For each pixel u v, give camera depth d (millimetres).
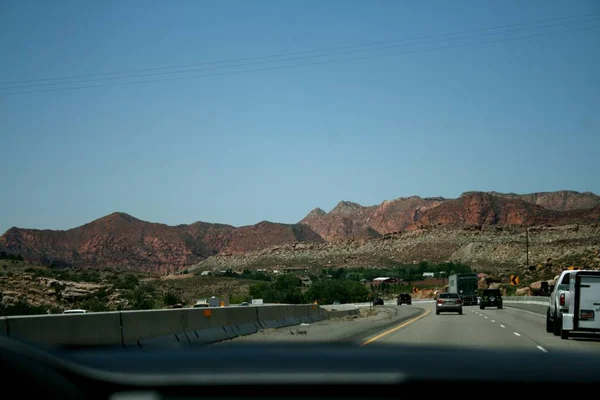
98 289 81625
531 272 116750
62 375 3164
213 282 149875
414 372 3197
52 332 13984
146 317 17797
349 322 39312
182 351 3926
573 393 3127
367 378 3094
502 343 23359
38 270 99875
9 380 3104
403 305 99688
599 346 21906
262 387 3096
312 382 3086
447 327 33781
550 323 29250
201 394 3111
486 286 120562
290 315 34375
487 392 3119
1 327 12422
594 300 23609
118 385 3123
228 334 23594
